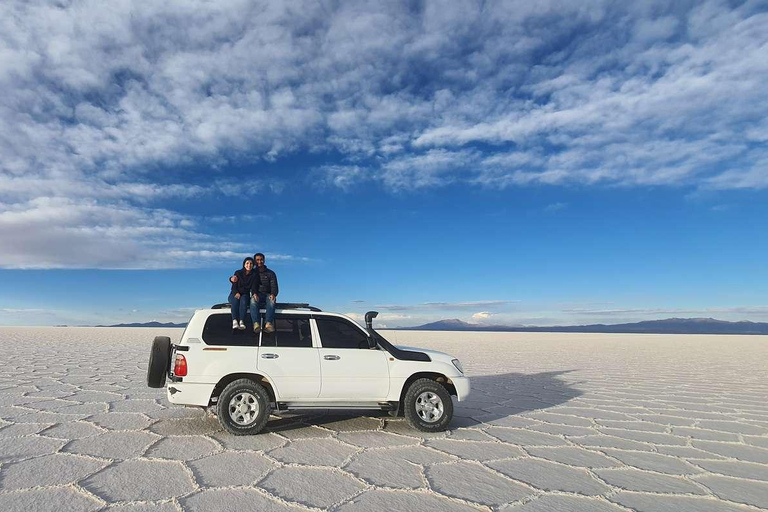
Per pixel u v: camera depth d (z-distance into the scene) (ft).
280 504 14.35
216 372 22.54
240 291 23.66
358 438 22.52
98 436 22.04
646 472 17.93
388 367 24.02
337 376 23.43
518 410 30.17
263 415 22.58
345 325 24.66
